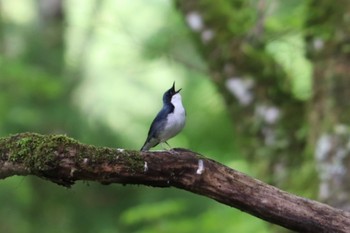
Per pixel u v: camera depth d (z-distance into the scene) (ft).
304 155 33.91
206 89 50.57
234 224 39.96
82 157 20.25
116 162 20.45
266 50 37.42
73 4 61.67
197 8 37.76
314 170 32.45
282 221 21.35
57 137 20.29
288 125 34.88
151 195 55.21
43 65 57.47
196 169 20.95
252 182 21.24
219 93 36.86
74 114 55.62
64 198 57.00
